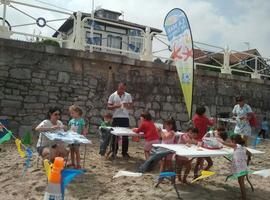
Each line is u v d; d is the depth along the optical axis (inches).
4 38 423.8
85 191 257.9
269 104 639.8
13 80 434.0
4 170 295.9
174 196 257.6
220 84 582.9
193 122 320.2
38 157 309.6
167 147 266.8
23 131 434.9
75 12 478.9
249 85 615.8
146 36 521.3
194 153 249.3
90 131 471.8
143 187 272.1
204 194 268.8
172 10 380.2
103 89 482.3
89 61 474.9
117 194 256.1
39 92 446.0
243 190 264.7
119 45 819.4
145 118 332.2
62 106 457.4
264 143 568.4
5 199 236.4
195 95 557.9
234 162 263.4
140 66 505.7
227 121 514.9
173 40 381.4
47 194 176.7
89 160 347.9
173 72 530.6
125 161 351.6
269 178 333.4
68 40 478.9
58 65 456.8
